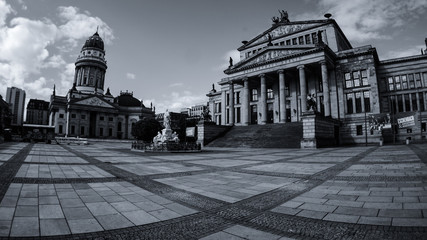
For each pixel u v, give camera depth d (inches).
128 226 180.4
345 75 1831.9
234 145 1540.4
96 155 829.8
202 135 1775.3
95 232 167.9
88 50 4569.4
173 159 711.7
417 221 178.7
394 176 357.4
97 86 4485.7
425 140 1567.4
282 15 2487.7
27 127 2603.3
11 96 7795.3
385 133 1728.6
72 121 3890.3
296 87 2085.4
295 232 167.9
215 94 3275.1
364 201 237.6
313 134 1290.6
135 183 343.0
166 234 166.2
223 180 370.3
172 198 263.7
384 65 1935.3
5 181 319.3
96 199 253.0
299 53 1786.4
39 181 331.0
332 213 206.4
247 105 2106.3
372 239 151.6
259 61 2090.3
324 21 2096.5
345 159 629.0
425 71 1787.6
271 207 230.1
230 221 193.0
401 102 1838.1
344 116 1779.0
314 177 384.2
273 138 1498.5
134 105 4975.4
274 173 433.4
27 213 200.8
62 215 200.2
